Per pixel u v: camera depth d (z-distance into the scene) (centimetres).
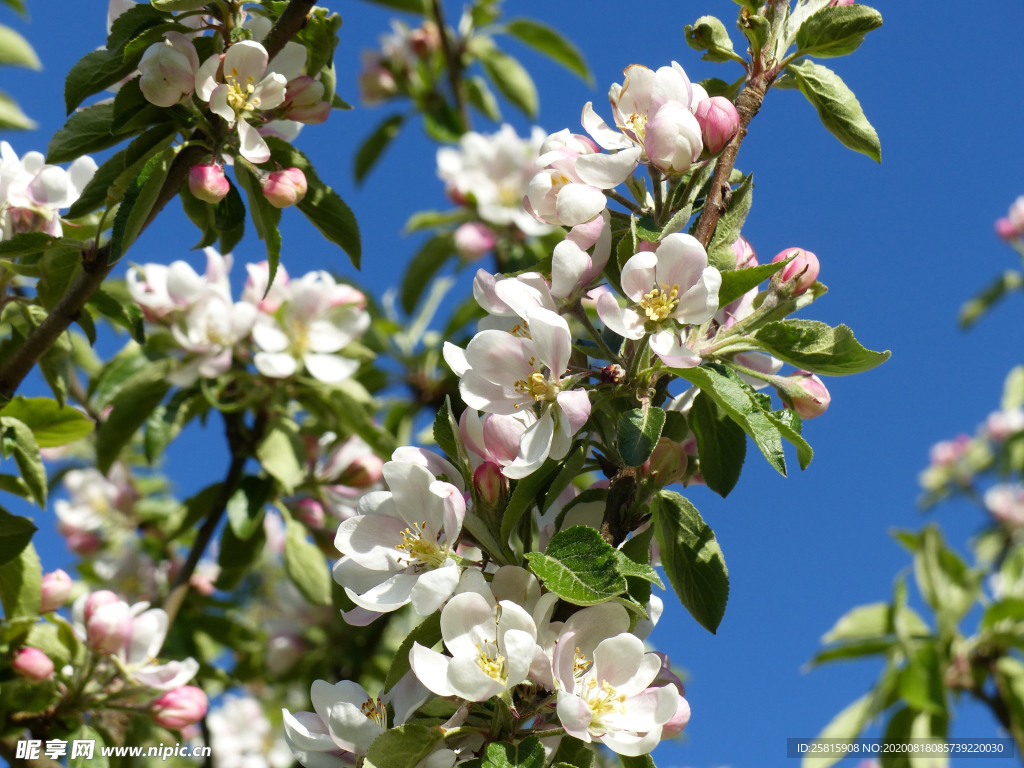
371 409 112
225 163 84
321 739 71
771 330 73
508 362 71
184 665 94
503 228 163
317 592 105
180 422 107
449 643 68
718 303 72
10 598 88
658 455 73
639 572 66
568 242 71
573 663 68
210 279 111
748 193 74
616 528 72
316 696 72
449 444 72
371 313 150
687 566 73
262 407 110
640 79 75
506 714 68
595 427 74
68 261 87
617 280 75
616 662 69
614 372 72
